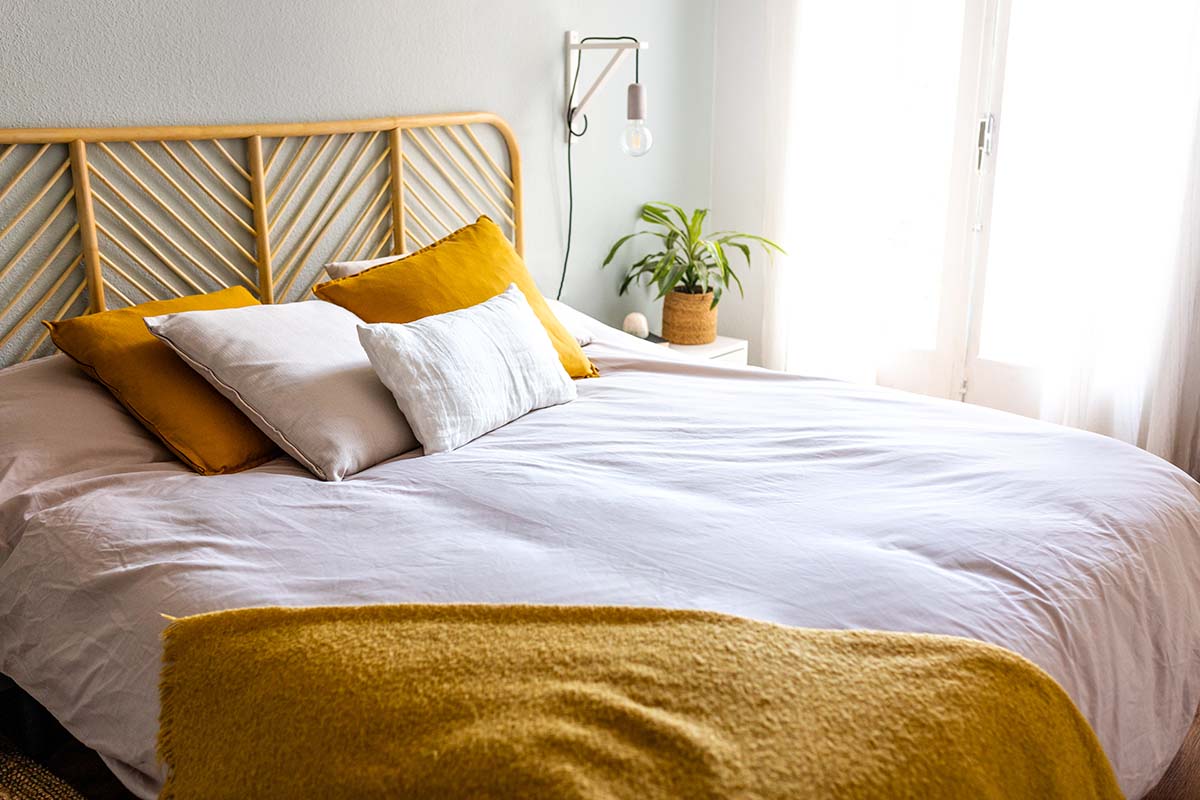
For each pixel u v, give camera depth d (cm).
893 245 368
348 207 285
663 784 108
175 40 239
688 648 128
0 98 213
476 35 306
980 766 118
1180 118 301
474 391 214
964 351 364
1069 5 313
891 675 126
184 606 150
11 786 181
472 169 316
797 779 110
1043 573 156
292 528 171
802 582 150
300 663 131
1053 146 326
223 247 259
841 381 262
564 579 151
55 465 191
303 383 203
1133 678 158
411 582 152
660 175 387
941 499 182
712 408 238
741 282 415
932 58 344
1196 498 198
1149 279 315
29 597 170
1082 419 335
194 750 131
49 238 228
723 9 389
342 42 273
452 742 115
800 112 371
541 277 350
